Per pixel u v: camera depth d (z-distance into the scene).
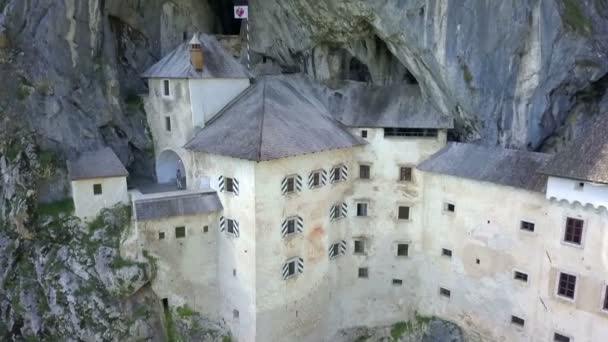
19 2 37.31
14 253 37.22
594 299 30.53
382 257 41.16
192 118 38.91
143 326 36.03
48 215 36.78
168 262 36.56
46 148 37.81
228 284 37.78
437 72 34.69
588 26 33.62
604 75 34.19
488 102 34.41
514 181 32.72
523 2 31.56
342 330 42.06
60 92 38.53
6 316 37.12
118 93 42.56
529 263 33.50
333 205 39.38
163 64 41.28
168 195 36.47
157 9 47.75
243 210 35.00
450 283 38.28
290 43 43.47
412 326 40.62
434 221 38.56
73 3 38.31
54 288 35.69
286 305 36.84
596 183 28.20
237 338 37.66
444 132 38.06
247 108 38.12
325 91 42.56
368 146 39.91
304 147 34.97
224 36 48.84
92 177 35.47
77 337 35.34
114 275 34.97
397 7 33.47
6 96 37.31
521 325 34.66
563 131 35.81
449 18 32.50
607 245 29.41
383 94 40.94
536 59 32.56
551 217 31.91
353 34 38.88
